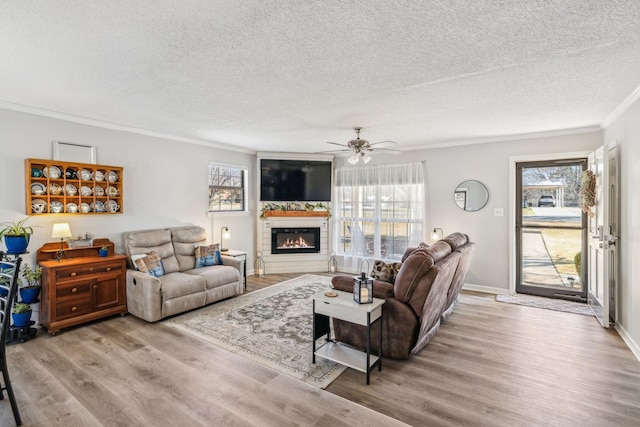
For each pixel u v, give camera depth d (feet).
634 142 10.31
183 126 14.48
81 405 7.30
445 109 11.73
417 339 9.33
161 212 16.03
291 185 21.27
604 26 6.31
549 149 15.44
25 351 9.97
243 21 6.16
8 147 11.34
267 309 13.83
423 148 18.70
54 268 11.21
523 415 6.96
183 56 7.66
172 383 8.18
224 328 11.78
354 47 7.21
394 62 7.96
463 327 11.93
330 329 11.27
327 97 10.52
